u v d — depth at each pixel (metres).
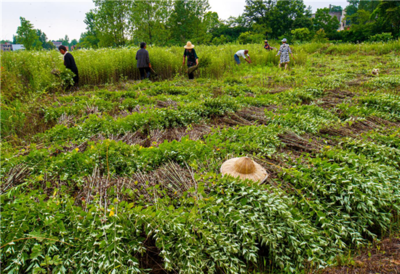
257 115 5.23
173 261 2.22
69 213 2.40
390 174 3.27
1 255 2.08
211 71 10.77
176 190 2.86
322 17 52.31
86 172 3.12
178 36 34.03
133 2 29.06
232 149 3.64
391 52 15.70
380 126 4.67
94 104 5.99
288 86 8.55
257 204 2.54
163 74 10.55
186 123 5.02
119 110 6.13
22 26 24.14
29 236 2.18
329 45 19.31
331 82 8.11
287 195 2.86
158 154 3.45
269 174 3.21
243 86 7.90
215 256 2.21
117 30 29.78
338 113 5.47
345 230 2.58
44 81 7.83
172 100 6.35
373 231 2.82
